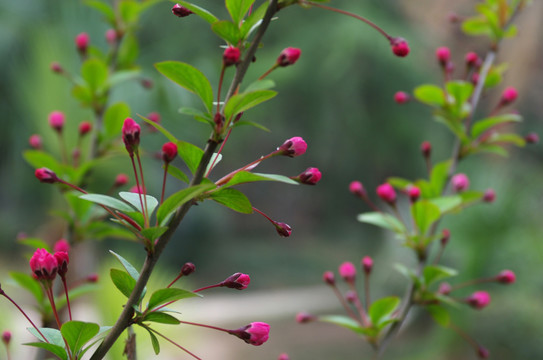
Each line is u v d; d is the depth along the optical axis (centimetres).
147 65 1084
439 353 768
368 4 1426
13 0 924
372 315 219
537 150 1608
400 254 1019
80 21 645
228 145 1349
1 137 949
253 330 124
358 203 1788
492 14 274
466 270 715
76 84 271
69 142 370
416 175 1512
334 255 1883
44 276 121
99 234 246
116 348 235
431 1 1641
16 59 894
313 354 952
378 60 1373
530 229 727
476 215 692
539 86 1589
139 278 120
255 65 1288
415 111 1448
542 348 699
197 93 132
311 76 1353
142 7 295
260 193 2238
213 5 1207
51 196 508
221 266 1619
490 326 720
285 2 133
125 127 123
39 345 118
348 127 1421
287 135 1545
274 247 1969
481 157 1181
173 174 130
